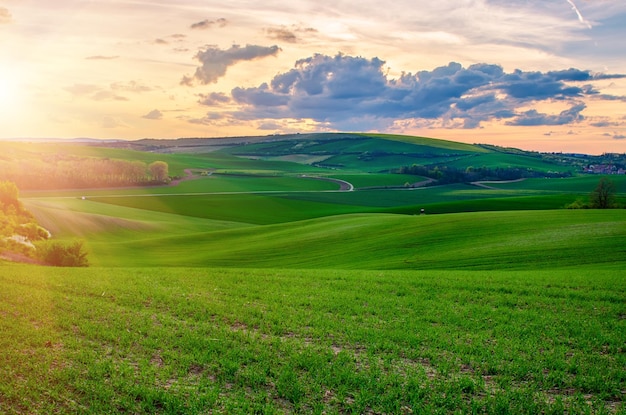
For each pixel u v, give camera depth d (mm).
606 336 17828
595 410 12289
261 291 24859
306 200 149375
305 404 12211
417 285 26984
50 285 24031
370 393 12695
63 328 17344
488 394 12766
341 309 21516
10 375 13031
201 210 126375
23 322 17609
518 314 20969
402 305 22438
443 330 18609
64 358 14531
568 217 60469
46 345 15625
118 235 87562
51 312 19109
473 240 51906
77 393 12391
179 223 104438
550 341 17391
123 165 172625
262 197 150750
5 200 72438
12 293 21641
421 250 50531
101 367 13883
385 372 14422
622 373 14398
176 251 70688
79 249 44500
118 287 24359
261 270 32656
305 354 15352
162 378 13414
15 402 11711
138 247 73625
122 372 13578
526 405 12195
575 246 43656
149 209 121812
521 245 46312
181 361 14609
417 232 59406
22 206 74312
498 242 49188
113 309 20250
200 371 14234
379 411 11977
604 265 36750
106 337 16469
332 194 165500
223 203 137375
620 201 97938
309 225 80438
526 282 27547
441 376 14188
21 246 46000
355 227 69062
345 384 13234
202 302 21891
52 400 11914
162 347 15898
